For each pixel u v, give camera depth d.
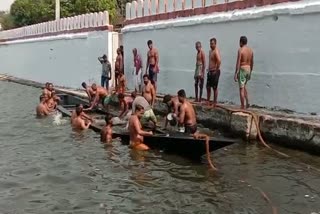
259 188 8.73
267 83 13.43
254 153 11.05
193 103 15.03
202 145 10.56
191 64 16.97
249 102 14.12
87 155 11.72
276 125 11.46
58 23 30.83
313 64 11.84
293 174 9.39
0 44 45.91
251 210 7.75
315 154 10.55
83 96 22.48
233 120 12.62
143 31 20.17
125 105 15.87
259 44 13.65
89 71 25.91
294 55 12.43
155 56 18.03
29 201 8.60
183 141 10.88
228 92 15.15
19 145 13.18
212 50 14.12
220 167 10.16
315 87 11.80
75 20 27.94
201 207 7.98
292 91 12.55
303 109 12.22
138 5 20.72
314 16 11.73
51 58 32.31
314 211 7.56
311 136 10.51
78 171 10.35
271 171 9.65
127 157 11.36
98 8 40.88
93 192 8.97
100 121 15.86
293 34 12.41
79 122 15.10
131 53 21.50
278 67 13.02
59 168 10.66
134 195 8.69
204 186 9.02
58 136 14.23
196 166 10.38
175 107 13.17
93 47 25.17
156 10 19.17
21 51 39.69
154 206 8.12
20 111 20.27
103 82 22.09
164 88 18.77
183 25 17.16
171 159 11.05
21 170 10.59
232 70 14.91
